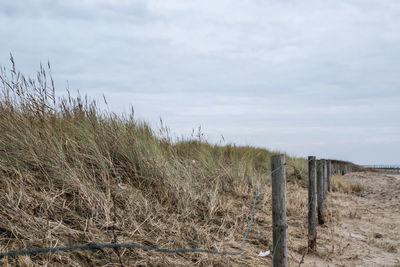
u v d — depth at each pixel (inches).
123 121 269.1
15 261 117.7
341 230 277.6
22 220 139.1
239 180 325.4
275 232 139.1
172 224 189.3
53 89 228.7
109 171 215.2
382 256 216.8
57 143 203.6
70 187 177.9
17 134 201.9
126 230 163.9
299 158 642.2
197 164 318.0
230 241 193.9
